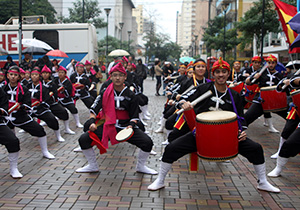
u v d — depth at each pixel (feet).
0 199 14.67
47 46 44.57
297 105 17.72
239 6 121.08
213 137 13.19
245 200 14.74
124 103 16.93
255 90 25.76
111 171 18.51
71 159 20.83
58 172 18.30
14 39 59.11
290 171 18.56
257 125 32.71
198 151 14.03
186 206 14.15
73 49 60.08
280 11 24.27
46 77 25.80
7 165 19.57
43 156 21.25
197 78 20.08
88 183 16.65
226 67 14.34
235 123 13.41
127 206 14.07
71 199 14.71
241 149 14.84
